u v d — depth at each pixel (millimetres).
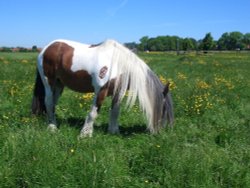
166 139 6574
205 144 6805
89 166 5312
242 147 6809
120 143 6910
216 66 28453
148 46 119500
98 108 7355
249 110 10438
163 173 5398
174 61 36844
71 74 7508
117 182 5148
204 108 9805
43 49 7965
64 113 9273
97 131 7625
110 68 7188
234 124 8656
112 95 7461
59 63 7641
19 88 12203
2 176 5102
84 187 5023
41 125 7516
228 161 5809
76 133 7379
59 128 7629
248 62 37031
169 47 117750
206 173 5301
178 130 7730
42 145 5859
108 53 7289
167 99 7203
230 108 10625
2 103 9945
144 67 7191
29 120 7742
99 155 5715
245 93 13453
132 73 7086
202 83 14133
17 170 5195
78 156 5734
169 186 5141
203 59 42312
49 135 6590
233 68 26625
